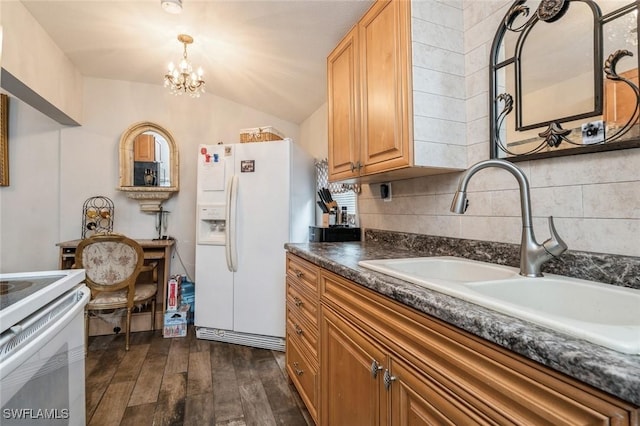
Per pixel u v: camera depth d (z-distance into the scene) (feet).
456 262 4.43
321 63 7.72
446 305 2.30
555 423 1.59
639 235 2.87
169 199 10.94
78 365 3.83
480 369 2.04
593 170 3.22
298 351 5.73
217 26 7.11
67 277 3.98
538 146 3.72
